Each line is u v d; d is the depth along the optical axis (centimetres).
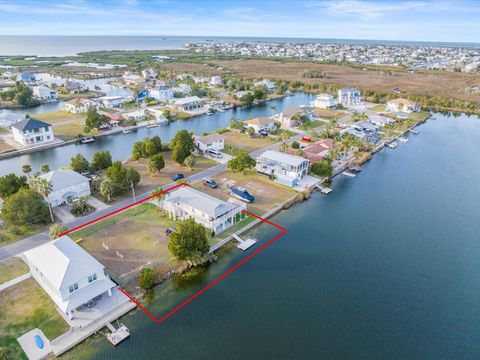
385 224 6681
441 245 6059
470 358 3888
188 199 6238
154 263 5091
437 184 8650
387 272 5291
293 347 3934
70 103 14412
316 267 5334
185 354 3794
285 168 8238
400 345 4025
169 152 9894
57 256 4391
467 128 14238
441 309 4597
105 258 5162
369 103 18138
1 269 4862
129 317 4219
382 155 10775
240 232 6084
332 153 9581
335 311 4488
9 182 6650
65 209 6550
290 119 13012
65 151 10244
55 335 3856
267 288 4838
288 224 6506
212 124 13638
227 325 4184
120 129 12212
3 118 12256
